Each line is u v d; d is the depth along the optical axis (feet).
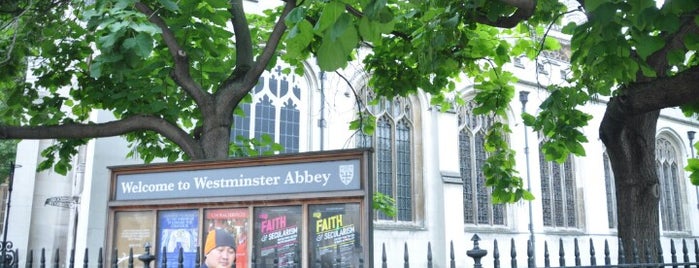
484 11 25.29
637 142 27.32
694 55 27.55
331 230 14.76
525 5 16.63
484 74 37.58
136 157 59.26
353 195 14.51
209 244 15.85
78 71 30.07
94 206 57.41
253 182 15.70
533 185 98.43
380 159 84.94
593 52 17.66
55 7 30.37
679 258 112.88
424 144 88.89
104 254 16.90
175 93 29.43
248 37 26.09
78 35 29.45
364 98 84.38
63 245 83.56
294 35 12.28
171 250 16.29
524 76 100.07
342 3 11.50
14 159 90.02
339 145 79.41
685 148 121.90
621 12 16.28
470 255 13.74
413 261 83.56
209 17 25.21
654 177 27.37
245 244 15.52
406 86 34.24
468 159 94.53
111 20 18.15
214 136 23.63
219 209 16.03
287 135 76.84
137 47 17.78
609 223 110.32
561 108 28.73
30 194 82.33
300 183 15.21
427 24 25.79
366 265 14.16
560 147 32.32
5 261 16.72
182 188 16.43
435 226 86.58
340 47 11.83
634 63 18.94
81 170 76.07
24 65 30.58
